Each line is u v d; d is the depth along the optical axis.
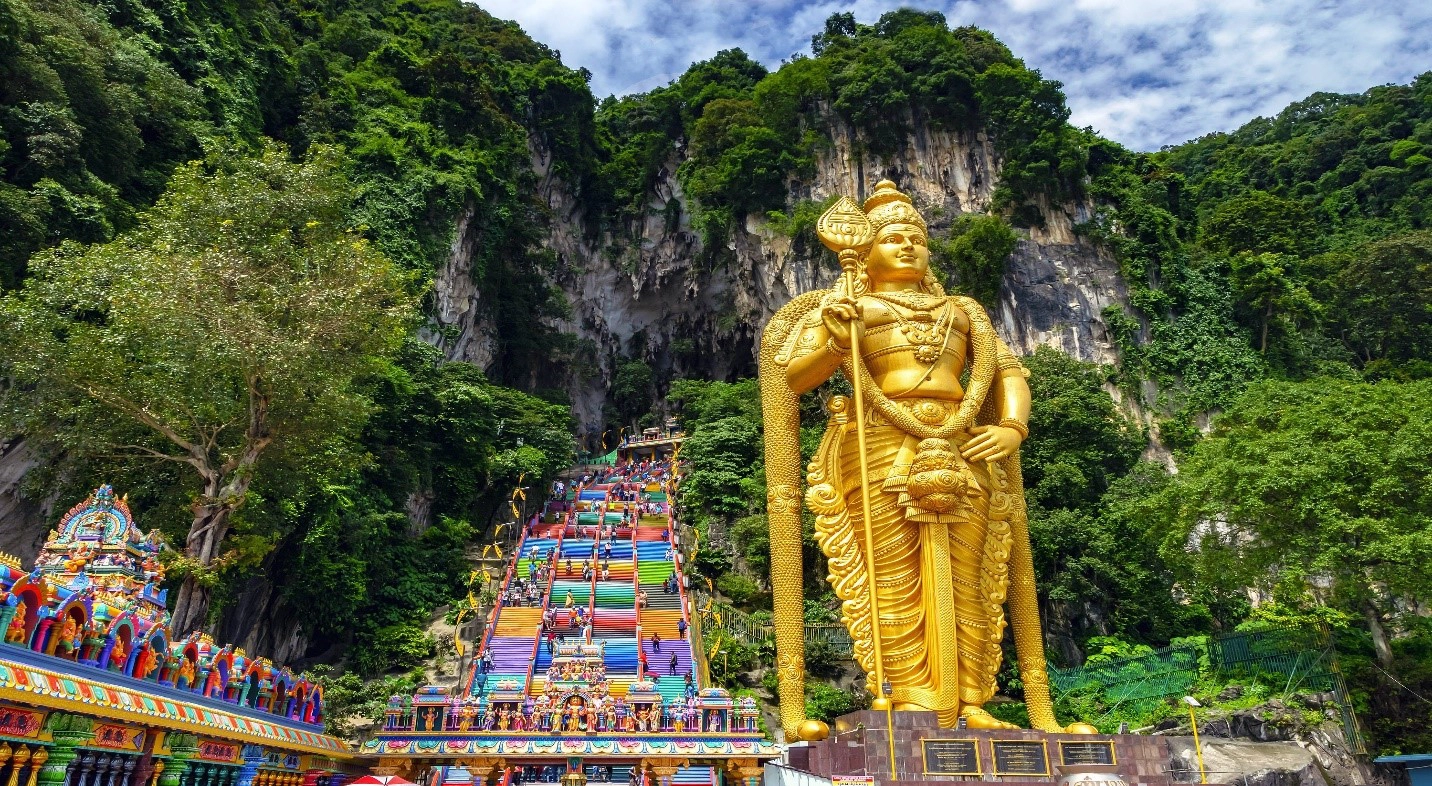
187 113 38.53
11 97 29.23
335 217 24.81
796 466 17.61
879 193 18.89
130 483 22.45
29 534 23.92
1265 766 19.02
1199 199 81.12
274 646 28.66
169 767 8.70
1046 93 60.22
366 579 31.95
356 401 22.17
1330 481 22.41
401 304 23.88
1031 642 17.17
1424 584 21.00
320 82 54.56
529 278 63.34
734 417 47.38
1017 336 51.94
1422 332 58.22
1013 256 53.78
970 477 16.20
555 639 27.52
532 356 63.78
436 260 49.38
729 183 63.41
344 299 21.47
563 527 40.62
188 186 23.39
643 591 32.28
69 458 21.67
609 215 71.31
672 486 48.31
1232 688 23.09
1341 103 96.56
